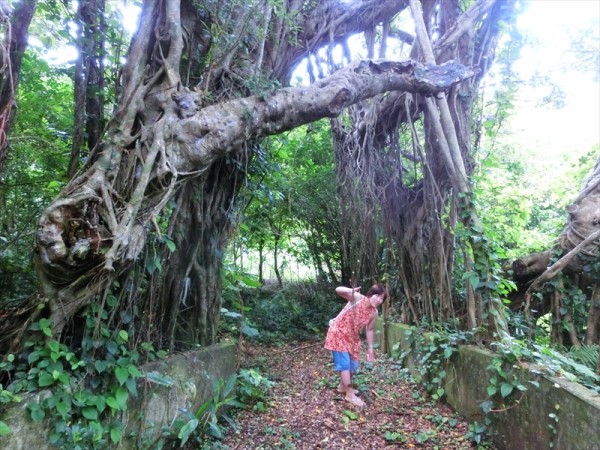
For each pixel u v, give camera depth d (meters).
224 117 2.98
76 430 2.29
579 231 4.96
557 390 2.78
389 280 6.35
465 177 4.34
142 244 2.67
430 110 4.61
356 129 6.13
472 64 4.77
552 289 4.86
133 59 2.99
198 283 3.79
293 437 3.61
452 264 5.04
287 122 3.37
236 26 3.49
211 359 3.71
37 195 4.35
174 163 2.79
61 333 2.48
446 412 4.19
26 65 4.23
